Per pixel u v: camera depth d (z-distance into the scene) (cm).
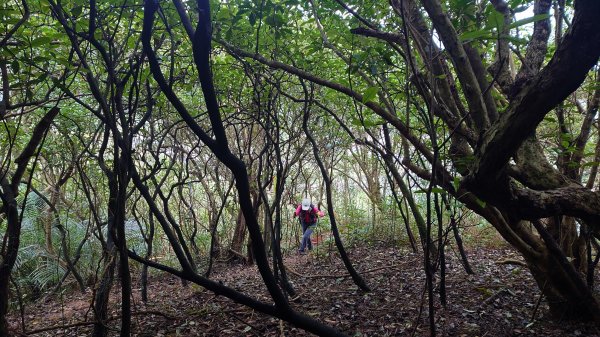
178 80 398
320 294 524
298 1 351
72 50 239
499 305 436
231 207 868
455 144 305
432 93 196
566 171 344
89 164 516
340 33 371
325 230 1068
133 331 421
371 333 387
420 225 520
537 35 242
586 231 361
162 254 857
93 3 198
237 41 393
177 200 873
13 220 219
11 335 272
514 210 211
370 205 1186
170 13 298
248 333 407
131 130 241
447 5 306
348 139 779
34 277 626
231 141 865
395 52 346
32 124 548
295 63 448
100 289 334
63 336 436
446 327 387
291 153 873
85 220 690
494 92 294
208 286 193
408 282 546
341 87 341
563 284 356
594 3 134
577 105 393
